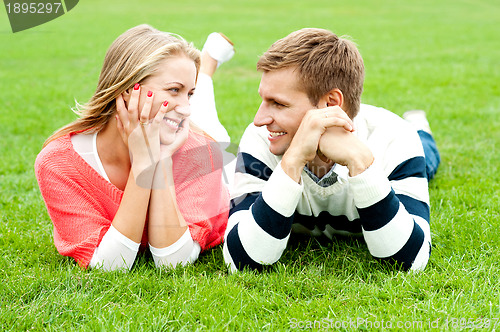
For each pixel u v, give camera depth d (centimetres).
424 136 433
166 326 245
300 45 267
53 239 336
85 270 290
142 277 281
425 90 809
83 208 293
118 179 301
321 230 317
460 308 248
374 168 263
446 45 1300
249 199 296
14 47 1289
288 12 2148
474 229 332
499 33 1493
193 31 1500
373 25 1738
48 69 1045
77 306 257
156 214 291
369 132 301
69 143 294
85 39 1390
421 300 262
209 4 2433
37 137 596
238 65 1055
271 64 267
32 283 276
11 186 440
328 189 287
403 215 270
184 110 289
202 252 322
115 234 284
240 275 279
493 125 588
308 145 262
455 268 285
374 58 1137
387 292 263
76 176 293
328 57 267
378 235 267
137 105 279
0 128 627
